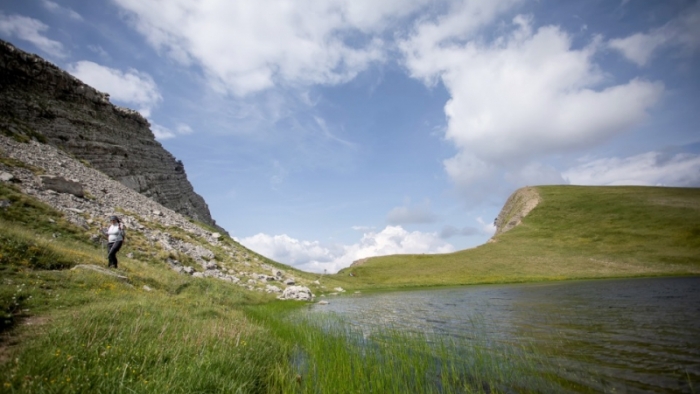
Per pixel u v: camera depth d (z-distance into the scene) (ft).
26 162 128.67
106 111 272.72
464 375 33.04
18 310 35.68
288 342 47.91
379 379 31.24
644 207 405.18
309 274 257.14
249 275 149.38
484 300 118.01
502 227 557.74
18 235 58.85
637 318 62.39
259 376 31.40
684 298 90.94
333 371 32.12
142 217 147.74
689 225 325.42
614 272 254.88
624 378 30.58
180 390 23.24
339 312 93.97
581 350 41.06
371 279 304.50
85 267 58.95
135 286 63.87
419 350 43.57
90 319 33.81
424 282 270.87
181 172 349.00
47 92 222.89
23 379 19.83
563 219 435.12
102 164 231.30
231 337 37.91
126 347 28.02
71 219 97.19
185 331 36.86
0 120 167.73
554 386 29.60
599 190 526.98
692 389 27.12
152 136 325.42
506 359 38.50
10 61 201.67
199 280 94.22
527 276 269.85
